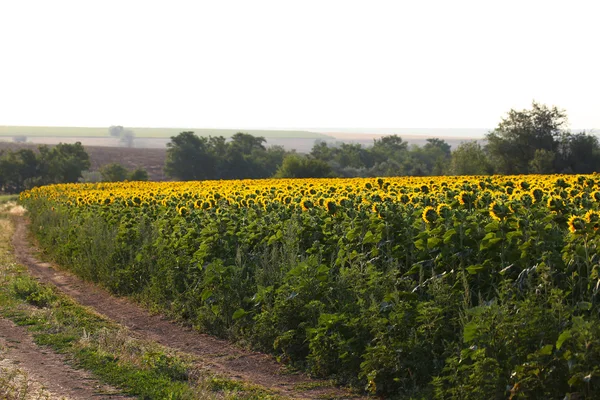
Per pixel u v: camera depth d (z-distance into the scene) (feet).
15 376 30.22
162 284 48.65
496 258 31.22
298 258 41.91
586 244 28.27
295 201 56.95
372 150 555.69
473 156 288.10
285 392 29.48
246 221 51.16
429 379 27.81
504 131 278.46
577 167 268.00
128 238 60.13
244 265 42.22
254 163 466.29
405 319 29.35
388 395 28.32
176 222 56.90
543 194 44.98
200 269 45.62
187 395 27.02
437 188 65.51
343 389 29.81
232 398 27.53
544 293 27.48
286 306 35.32
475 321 25.16
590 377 21.48
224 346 37.86
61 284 59.62
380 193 57.06
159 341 39.27
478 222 34.60
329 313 34.50
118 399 27.32
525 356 24.14
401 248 37.37
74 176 401.08
